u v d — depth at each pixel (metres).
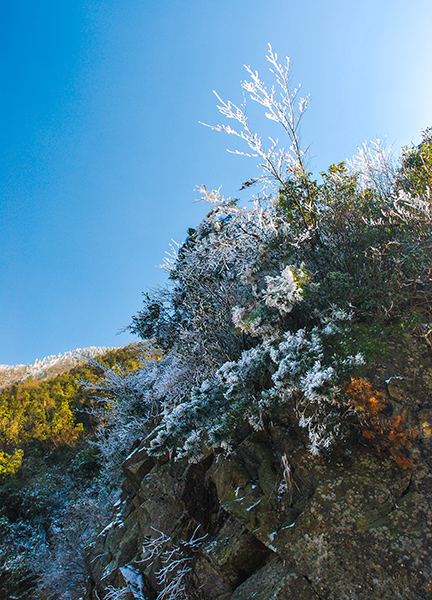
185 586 4.22
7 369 123.38
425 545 2.86
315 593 3.00
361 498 3.26
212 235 5.87
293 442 3.95
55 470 22.66
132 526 6.42
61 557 9.82
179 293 7.23
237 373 4.38
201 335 6.12
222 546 4.00
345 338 4.20
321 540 3.20
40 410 37.22
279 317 4.76
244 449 4.46
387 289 4.20
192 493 5.11
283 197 5.32
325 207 5.34
